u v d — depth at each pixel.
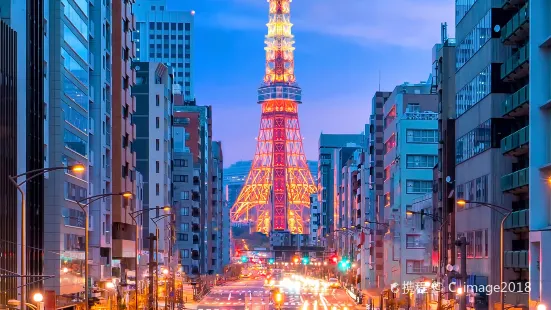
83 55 140.25
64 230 125.69
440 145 147.50
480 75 118.50
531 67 90.12
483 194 116.56
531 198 90.94
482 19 117.44
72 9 132.25
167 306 160.00
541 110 90.00
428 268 176.75
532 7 89.94
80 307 127.62
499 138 112.75
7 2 107.56
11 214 99.38
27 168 108.81
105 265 153.38
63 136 125.12
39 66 113.81
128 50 175.00
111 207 159.12
